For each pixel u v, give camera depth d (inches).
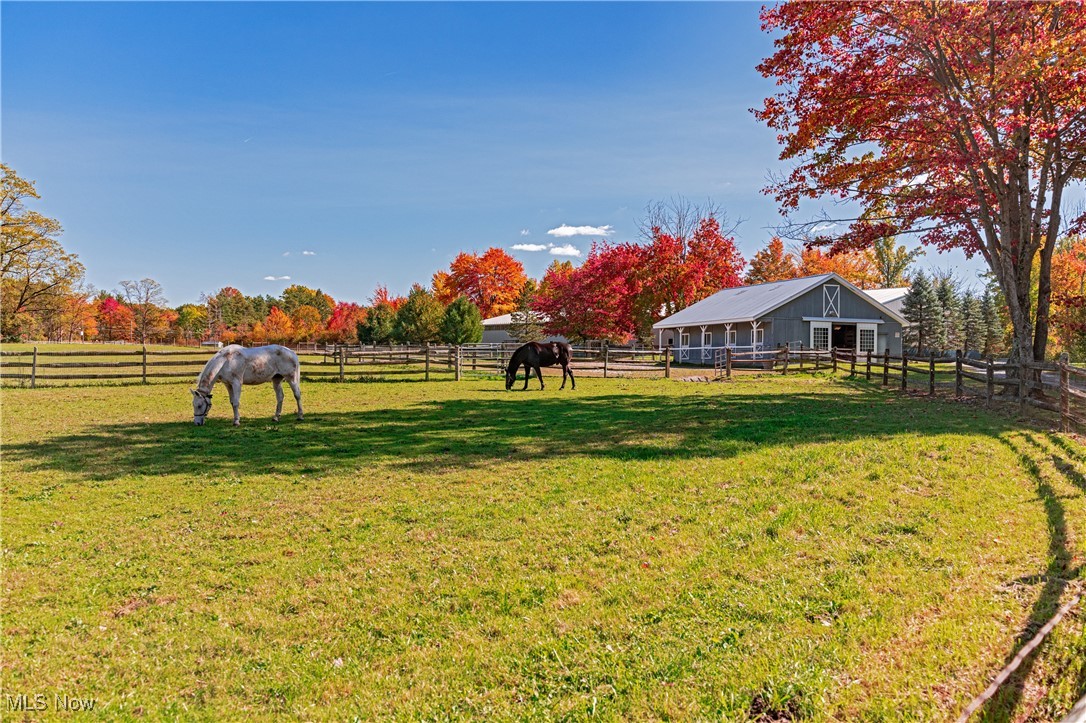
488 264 2640.3
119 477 314.8
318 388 764.6
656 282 1716.3
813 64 541.3
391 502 267.7
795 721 116.0
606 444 373.1
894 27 493.0
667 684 130.0
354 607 174.2
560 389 736.3
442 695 132.6
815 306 1273.4
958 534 201.8
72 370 1037.2
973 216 598.9
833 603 160.7
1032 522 208.4
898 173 572.4
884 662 133.1
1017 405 497.7
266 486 296.8
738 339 1307.8
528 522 236.7
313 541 225.1
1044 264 569.3
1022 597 157.6
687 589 175.2
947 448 316.5
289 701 133.0
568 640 151.3
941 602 158.2
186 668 146.3
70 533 234.7
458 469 322.3
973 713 110.5
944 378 839.7
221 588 188.5
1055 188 551.5
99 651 153.3
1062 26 453.4
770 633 147.2
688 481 281.1
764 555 195.2
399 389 749.3
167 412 550.3
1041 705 114.3
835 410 494.3
